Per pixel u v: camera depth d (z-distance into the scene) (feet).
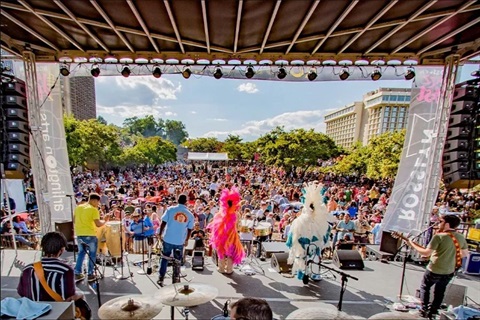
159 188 44.47
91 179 64.95
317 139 98.37
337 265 15.60
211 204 30.86
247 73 16.63
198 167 146.10
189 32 12.66
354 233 23.34
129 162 111.86
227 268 14.43
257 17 11.10
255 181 74.33
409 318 7.11
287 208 33.17
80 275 12.93
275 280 13.83
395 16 10.95
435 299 10.54
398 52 14.96
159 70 16.58
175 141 306.55
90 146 76.54
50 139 17.43
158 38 13.20
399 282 13.89
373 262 16.58
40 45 14.96
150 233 18.81
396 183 17.57
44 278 7.02
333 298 12.23
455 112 13.92
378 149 72.64
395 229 17.35
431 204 16.20
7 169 12.99
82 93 163.12
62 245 7.45
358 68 16.60
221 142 216.13
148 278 13.57
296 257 13.88
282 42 13.50
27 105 13.88
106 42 14.26
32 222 23.89
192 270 14.88
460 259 10.34
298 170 130.62
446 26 11.93
